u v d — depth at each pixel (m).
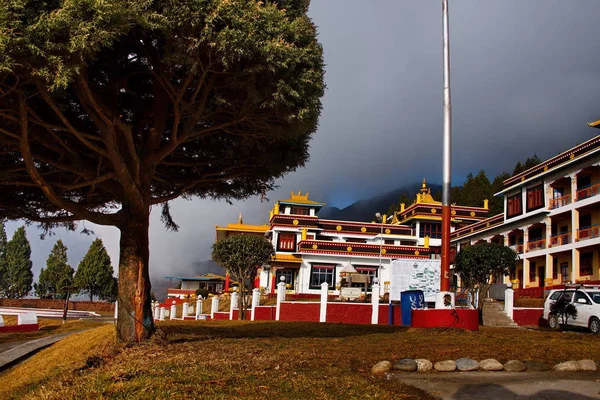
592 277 33.38
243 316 26.30
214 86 10.63
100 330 16.06
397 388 7.22
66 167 11.09
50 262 75.38
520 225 41.28
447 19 15.95
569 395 7.05
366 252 46.84
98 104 10.04
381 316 22.56
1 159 11.62
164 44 10.20
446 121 15.29
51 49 8.02
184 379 7.06
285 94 10.47
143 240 11.20
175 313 35.19
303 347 10.77
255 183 14.85
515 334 13.57
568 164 34.94
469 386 7.60
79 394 6.46
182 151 13.96
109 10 8.13
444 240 14.77
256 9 9.73
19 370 13.17
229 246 27.56
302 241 46.94
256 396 6.28
